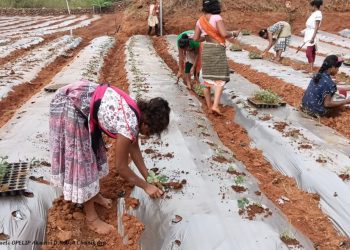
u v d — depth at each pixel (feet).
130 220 12.51
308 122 21.02
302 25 62.13
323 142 18.45
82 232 12.08
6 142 17.38
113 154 17.02
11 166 14.20
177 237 11.53
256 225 12.00
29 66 36.27
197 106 23.85
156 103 10.48
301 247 11.38
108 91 10.64
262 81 30.60
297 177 16.14
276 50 37.78
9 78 30.68
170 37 55.88
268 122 20.99
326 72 21.67
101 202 13.05
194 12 62.69
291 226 12.44
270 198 14.56
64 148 11.07
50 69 37.70
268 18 62.95
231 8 63.82
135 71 31.91
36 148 16.76
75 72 32.22
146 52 42.11
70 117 10.62
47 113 21.36
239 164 16.61
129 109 10.47
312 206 14.26
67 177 11.16
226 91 26.96
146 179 13.17
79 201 11.30
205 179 14.48
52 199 13.35
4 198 12.71
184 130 19.36
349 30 56.65
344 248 12.05
